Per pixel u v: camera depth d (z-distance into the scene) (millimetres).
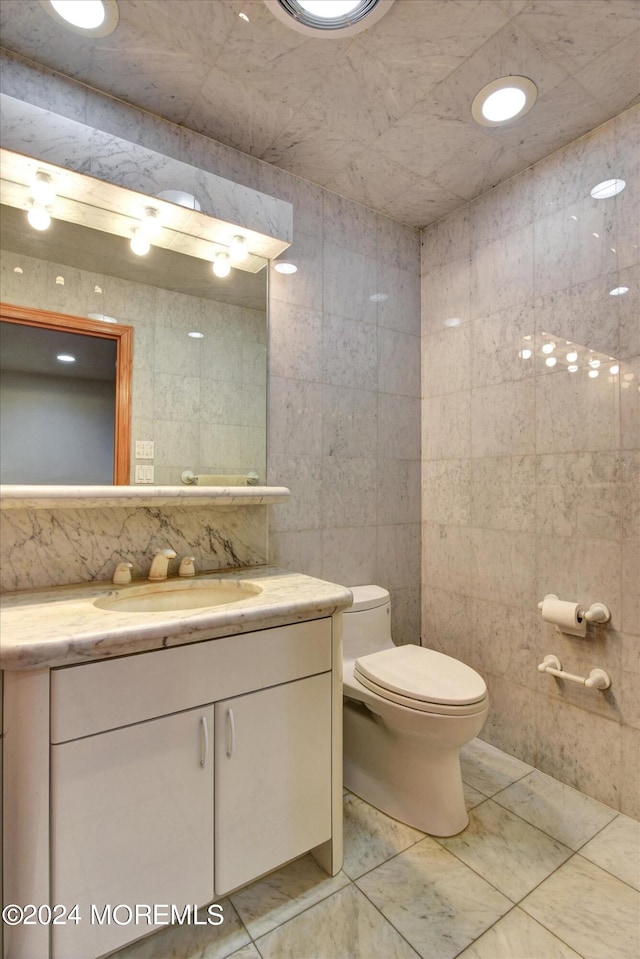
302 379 1908
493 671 1982
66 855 962
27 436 1367
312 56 1319
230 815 1160
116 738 1013
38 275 1395
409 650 1749
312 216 1937
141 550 1571
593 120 1596
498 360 1967
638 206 1533
